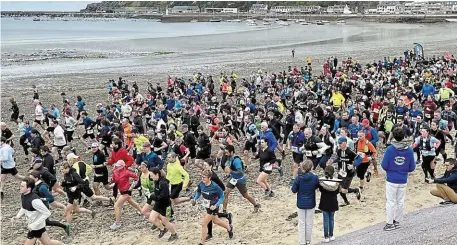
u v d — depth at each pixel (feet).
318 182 29.91
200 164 51.19
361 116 57.62
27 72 160.25
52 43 296.71
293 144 48.21
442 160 53.83
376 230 31.17
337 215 39.29
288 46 262.88
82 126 79.92
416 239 26.81
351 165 40.93
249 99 80.07
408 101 64.44
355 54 206.90
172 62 188.44
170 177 40.14
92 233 39.29
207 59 198.08
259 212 41.83
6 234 40.01
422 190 44.68
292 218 39.88
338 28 488.85
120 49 254.68
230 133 62.69
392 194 29.58
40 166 41.34
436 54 194.90
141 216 42.50
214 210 34.30
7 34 412.16
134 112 68.44
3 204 47.19
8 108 100.17
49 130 65.51
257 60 190.60
